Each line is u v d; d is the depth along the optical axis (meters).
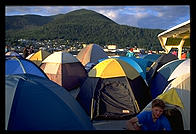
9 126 2.88
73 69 10.16
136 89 6.27
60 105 3.38
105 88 6.27
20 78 3.87
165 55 11.07
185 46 12.77
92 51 17.44
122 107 6.05
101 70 6.52
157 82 8.38
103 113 5.93
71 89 9.80
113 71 6.46
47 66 10.17
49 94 3.53
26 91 3.42
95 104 6.02
